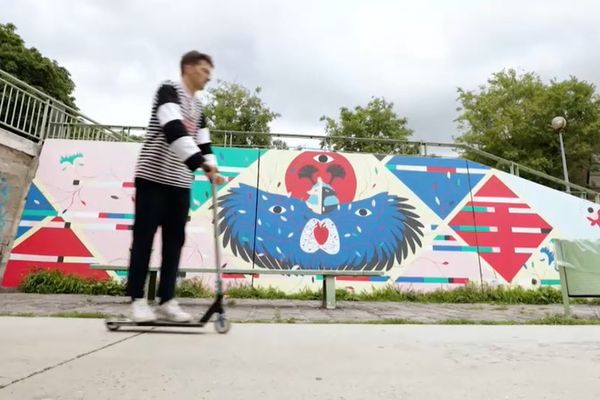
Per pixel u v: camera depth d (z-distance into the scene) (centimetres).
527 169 891
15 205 748
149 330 247
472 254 796
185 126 244
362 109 2303
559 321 385
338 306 586
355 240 789
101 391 122
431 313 498
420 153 888
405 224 805
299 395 125
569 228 827
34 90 799
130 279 246
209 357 173
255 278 750
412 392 130
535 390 134
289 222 790
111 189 782
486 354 191
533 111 1902
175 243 260
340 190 817
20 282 702
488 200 834
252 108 2245
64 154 796
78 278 699
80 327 248
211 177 249
